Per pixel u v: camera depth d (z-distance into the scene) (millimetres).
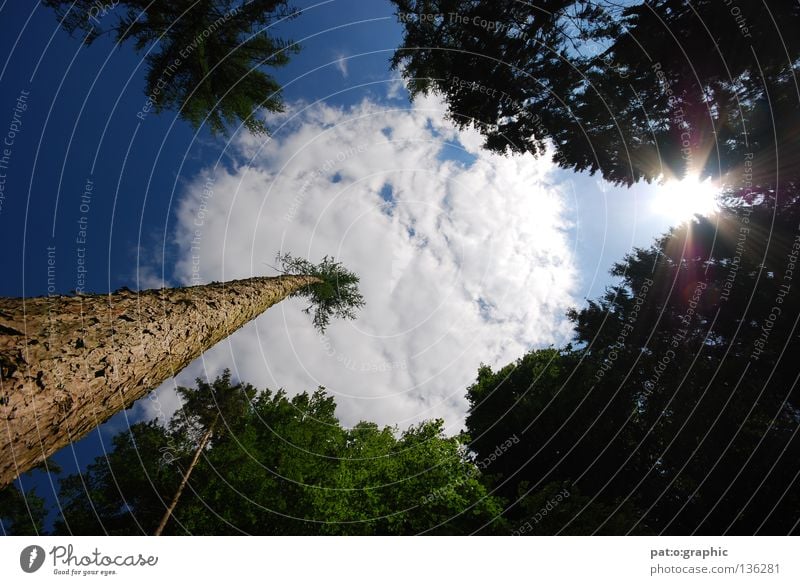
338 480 8141
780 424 5996
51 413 2104
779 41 4680
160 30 5344
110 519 8852
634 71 5934
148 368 3049
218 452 8727
